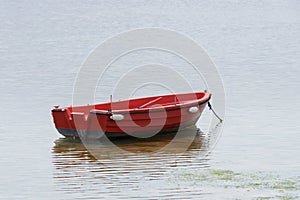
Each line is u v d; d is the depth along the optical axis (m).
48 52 146.25
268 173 56.78
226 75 112.88
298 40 162.12
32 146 68.06
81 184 55.16
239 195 50.88
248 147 66.00
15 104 89.75
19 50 149.75
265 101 89.06
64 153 65.12
